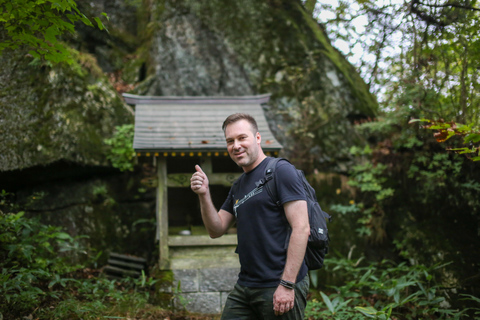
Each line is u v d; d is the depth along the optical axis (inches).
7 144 193.5
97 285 156.4
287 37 266.5
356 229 211.5
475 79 156.3
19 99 202.7
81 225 201.2
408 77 178.7
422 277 177.2
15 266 140.0
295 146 237.1
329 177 229.9
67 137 199.8
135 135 177.2
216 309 168.6
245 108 204.4
